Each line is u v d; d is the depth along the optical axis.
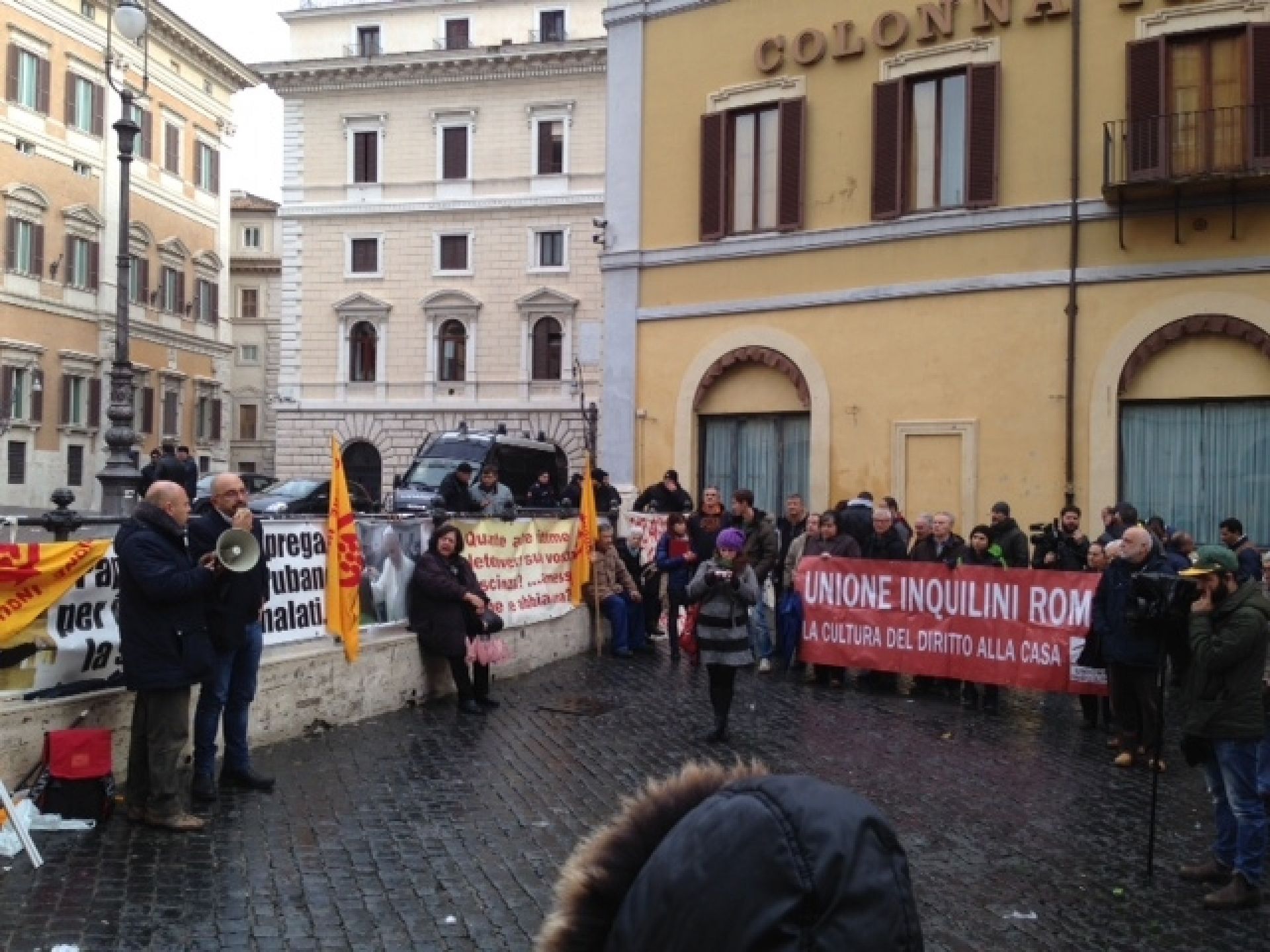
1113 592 9.41
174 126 54.47
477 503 16.25
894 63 17.92
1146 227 15.99
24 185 44.72
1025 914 6.09
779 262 19.02
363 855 6.64
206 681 7.43
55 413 46.69
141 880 6.10
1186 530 15.84
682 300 20.00
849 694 12.50
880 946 1.25
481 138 48.28
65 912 5.61
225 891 5.98
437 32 49.94
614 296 20.66
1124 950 5.65
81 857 6.41
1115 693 9.49
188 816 7.05
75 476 47.69
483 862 6.58
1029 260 16.83
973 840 7.35
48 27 45.88
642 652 15.01
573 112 47.50
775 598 14.55
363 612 10.58
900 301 17.81
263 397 70.69
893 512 14.83
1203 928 5.96
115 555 7.82
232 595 7.50
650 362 20.34
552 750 9.45
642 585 15.65
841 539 13.10
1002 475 16.91
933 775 8.96
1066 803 8.29
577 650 14.68
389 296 48.91
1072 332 16.39
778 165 18.97
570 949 1.47
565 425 47.19
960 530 17.20
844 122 18.44
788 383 19.08
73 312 47.50
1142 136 15.84
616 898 1.47
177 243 54.41
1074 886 6.55
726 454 19.73
